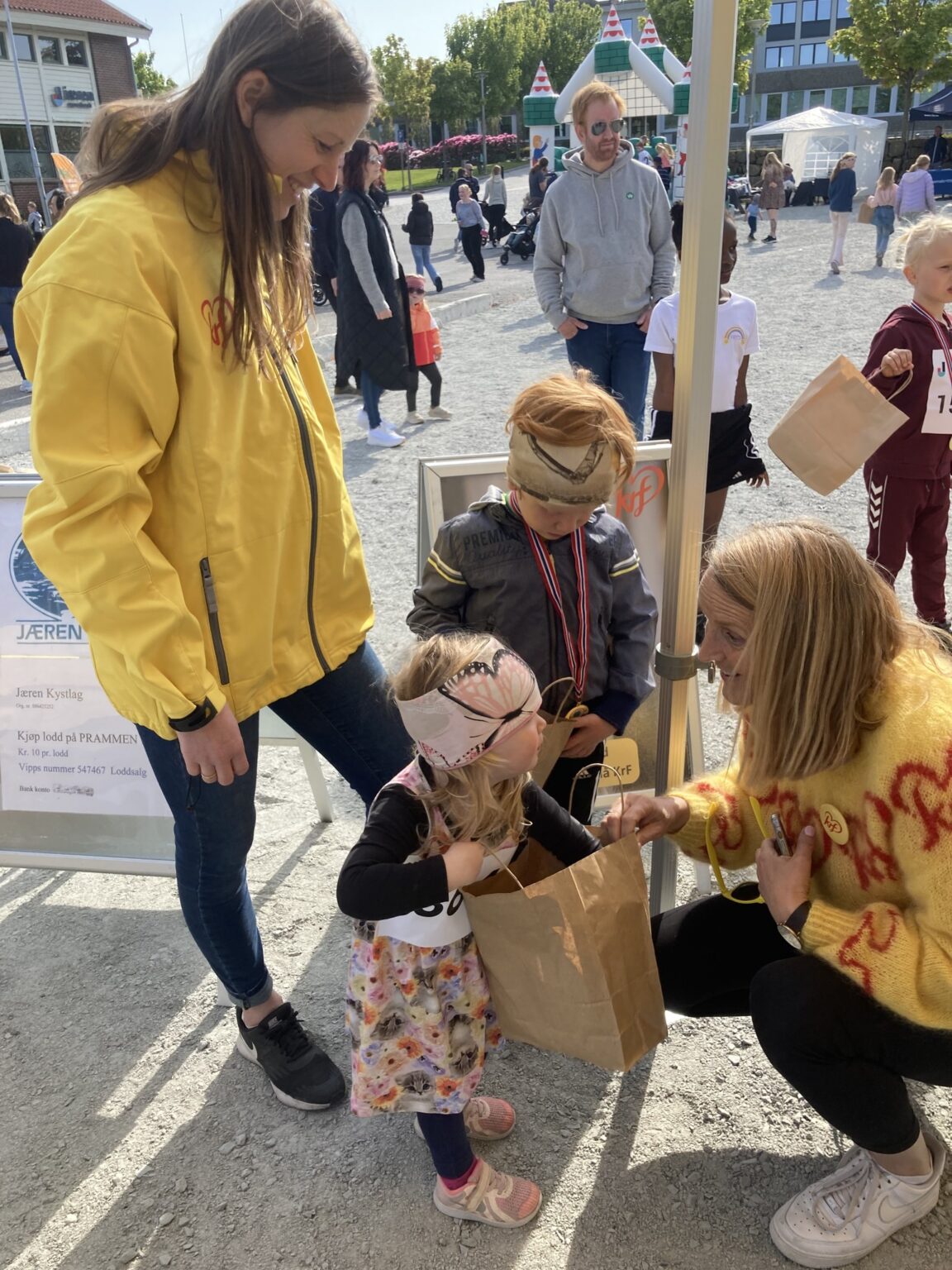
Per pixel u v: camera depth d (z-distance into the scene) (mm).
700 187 1639
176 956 2602
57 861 2627
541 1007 1626
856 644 1446
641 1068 2166
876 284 12219
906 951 1480
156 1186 1963
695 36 1588
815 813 1661
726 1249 1767
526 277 16156
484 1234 1819
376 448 7125
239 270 1534
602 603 2064
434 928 1628
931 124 44156
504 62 60938
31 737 2635
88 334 1411
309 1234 1846
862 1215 1713
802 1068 1624
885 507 3699
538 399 1789
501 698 1493
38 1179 1989
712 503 3996
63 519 1466
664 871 2273
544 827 1735
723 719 3559
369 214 6574
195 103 1493
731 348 3727
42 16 32000
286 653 1883
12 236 9953
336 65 1440
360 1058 1696
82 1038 2340
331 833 3074
